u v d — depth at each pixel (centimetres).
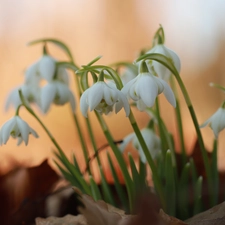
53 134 89
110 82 42
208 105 98
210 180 42
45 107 46
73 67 47
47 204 49
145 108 43
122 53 104
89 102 38
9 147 82
